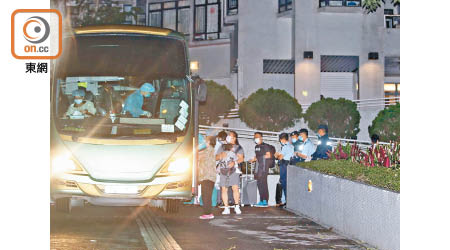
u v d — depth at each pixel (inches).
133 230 379.6
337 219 387.9
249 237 362.0
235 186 476.4
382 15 1323.8
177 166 404.5
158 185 397.1
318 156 520.7
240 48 1312.7
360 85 1315.2
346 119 1048.8
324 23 1302.9
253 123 1040.2
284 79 1327.5
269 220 440.8
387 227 303.1
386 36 1326.3
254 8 1310.3
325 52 1304.1
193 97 422.9
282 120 1040.2
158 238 350.0
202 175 444.1
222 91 1108.5
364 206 338.6
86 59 413.1
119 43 419.8
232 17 1349.7
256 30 1309.1
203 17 1456.7
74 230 369.4
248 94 1302.9
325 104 1039.6
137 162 394.9
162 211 476.7
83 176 391.5
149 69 416.8
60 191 396.2
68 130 397.7
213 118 1107.9
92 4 1274.6
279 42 1317.7
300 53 1294.3
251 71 1305.4
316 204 434.9
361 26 1316.4
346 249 323.6
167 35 429.7
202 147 445.7
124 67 414.0
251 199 541.6
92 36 419.8
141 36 424.5
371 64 1314.0
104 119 401.4
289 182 512.1
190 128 414.9
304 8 1296.8
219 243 338.0
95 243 324.2
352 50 1312.7
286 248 325.7
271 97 1039.0
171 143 404.5
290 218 453.1
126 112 403.5
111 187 391.9
